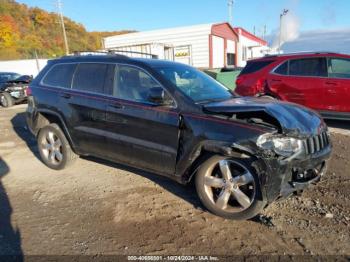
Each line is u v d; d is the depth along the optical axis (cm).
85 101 470
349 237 324
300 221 355
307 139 346
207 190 371
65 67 518
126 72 441
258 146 325
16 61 3281
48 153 545
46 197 433
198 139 358
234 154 341
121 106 427
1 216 385
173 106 385
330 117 752
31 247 322
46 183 480
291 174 336
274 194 328
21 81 1486
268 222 351
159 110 392
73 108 485
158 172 411
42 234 344
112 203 409
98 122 456
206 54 2314
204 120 359
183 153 374
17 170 542
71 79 502
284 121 336
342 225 346
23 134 823
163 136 390
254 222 357
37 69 3297
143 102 410
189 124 366
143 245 321
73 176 504
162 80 404
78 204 409
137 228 351
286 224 350
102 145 460
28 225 363
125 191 444
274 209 381
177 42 2394
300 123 352
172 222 361
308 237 327
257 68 843
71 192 445
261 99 427
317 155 354
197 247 316
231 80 1207
